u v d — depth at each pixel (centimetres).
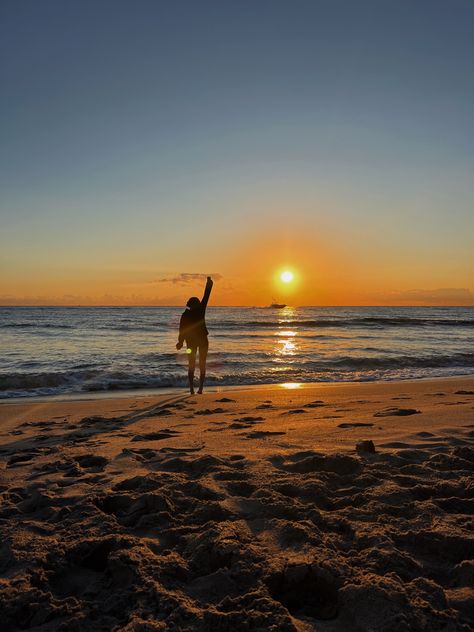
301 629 183
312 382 1316
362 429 543
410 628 178
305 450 437
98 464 422
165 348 2170
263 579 211
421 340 2806
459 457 388
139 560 226
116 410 786
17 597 201
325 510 299
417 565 224
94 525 272
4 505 314
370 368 1611
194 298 988
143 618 188
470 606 195
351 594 198
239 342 2591
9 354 1888
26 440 551
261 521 274
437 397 884
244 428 583
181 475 366
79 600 206
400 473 360
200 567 229
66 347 2208
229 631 179
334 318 5975
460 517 271
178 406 809
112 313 7625
